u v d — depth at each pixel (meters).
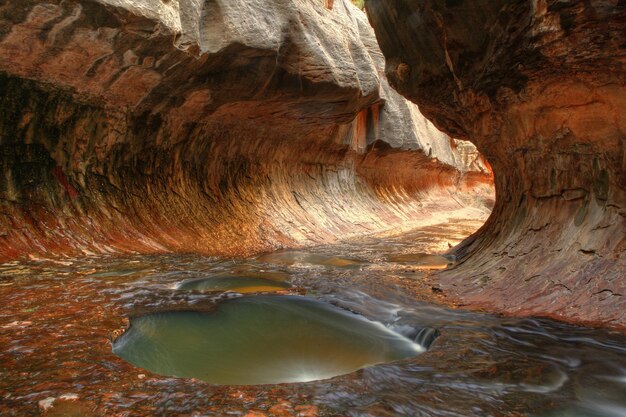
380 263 10.24
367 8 9.08
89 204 9.55
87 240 8.98
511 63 5.99
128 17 7.56
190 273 7.73
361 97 14.34
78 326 4.38
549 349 4.12
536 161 6.82
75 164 9.43
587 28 4.68
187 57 9.23
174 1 8.50
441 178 33.78
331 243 14.66
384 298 6.39
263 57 10.66
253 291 6.50
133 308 5.16
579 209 6.02
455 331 4.68
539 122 6.37
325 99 13.09
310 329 4.99
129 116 10.05
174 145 11.73
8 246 7.73
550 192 6.59
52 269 7.24
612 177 5.45
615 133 5.27
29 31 7.14
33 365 3.40
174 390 3.10
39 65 7.84
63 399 2.87
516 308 5.57
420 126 26.42
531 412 2.95
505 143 7.61
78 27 7.39
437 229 20.44
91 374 3.28
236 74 10.69
